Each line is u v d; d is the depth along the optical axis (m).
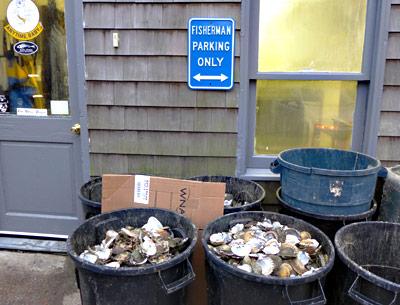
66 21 2.47
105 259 1.57
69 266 2.56
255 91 2.45
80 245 1.72
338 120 2.47
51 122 2.62
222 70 2.32
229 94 2.36
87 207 2.09
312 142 2.51
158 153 2.47
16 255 2.67
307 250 1.64
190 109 2.40
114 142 2.48
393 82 2.29
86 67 2.39
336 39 2.37
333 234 1.88
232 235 1.77
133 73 2.37
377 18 2.27
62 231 2.79
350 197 1.83
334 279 1.63
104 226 1.84
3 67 2.60
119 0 2.28
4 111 2.65
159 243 1.66
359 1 2.31
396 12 2.21
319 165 2.27
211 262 1.55
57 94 2.60
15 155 2.70
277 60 2.41
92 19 2.32
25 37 2.54
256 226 1.84
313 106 2.47
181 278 1.55
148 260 1.56
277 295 1.40
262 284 1.40
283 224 1.86
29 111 2.63
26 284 2.37
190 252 1.57
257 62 2.40
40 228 2.79
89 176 2.54
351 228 1.75
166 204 2.01
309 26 2.36
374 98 2.31
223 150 2.44
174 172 2.49
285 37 2.38
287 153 2.17
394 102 2.31
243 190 2.29
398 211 2.02
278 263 1.53
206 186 1.99
